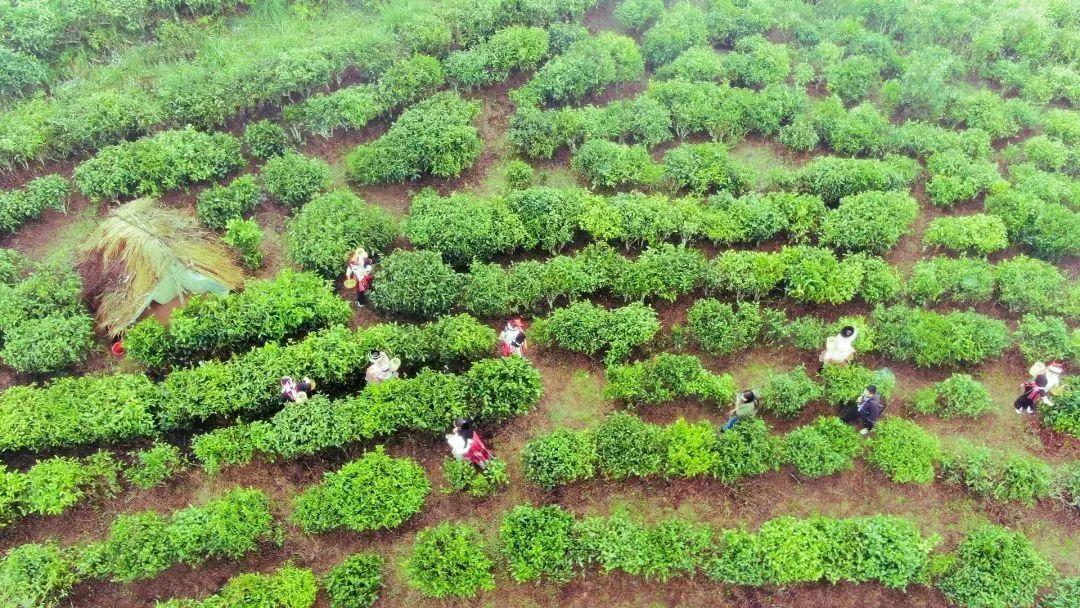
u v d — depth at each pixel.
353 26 37.81
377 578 19.97
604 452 21.98
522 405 23.30
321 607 19.95
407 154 30.12
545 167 32.06
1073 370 25.19
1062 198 30.23
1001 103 33.94
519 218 28.36
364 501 20.88
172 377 23.19
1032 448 23.44
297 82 33.06
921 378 25.25
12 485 21.05
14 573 19.47
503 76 35.09
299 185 29.12
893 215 28.56
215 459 21.83
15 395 22.56
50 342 23.78
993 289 27.16
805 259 26.62
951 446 23.34
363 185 30.92
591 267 26.61
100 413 22.20
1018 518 21.80
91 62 34.75
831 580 20.02
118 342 24.91
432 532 20.69
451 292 25.78
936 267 27.22
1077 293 26.30
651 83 34.69
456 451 21.64
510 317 26.58
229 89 32.28
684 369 23.83
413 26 35.44
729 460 21.81
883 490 22.39
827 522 20.69
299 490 22.39
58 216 29.30
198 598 20.20
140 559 19.80
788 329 25.27
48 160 30.89
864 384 23.53
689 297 27.25
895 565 19.94
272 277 27.69
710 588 20.42
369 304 26.78
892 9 38.22
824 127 32.69
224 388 22.98
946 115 33.91
